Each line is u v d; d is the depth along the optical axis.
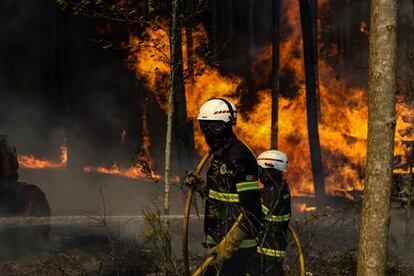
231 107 4.44
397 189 10.25
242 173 4.34
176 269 5.07
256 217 4.33
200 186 4.62
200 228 9.84
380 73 3.66
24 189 10.34
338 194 15.61
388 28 3.64
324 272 7.25
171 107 7.64
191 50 15.05
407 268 7.88
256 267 5.12
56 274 6.91
